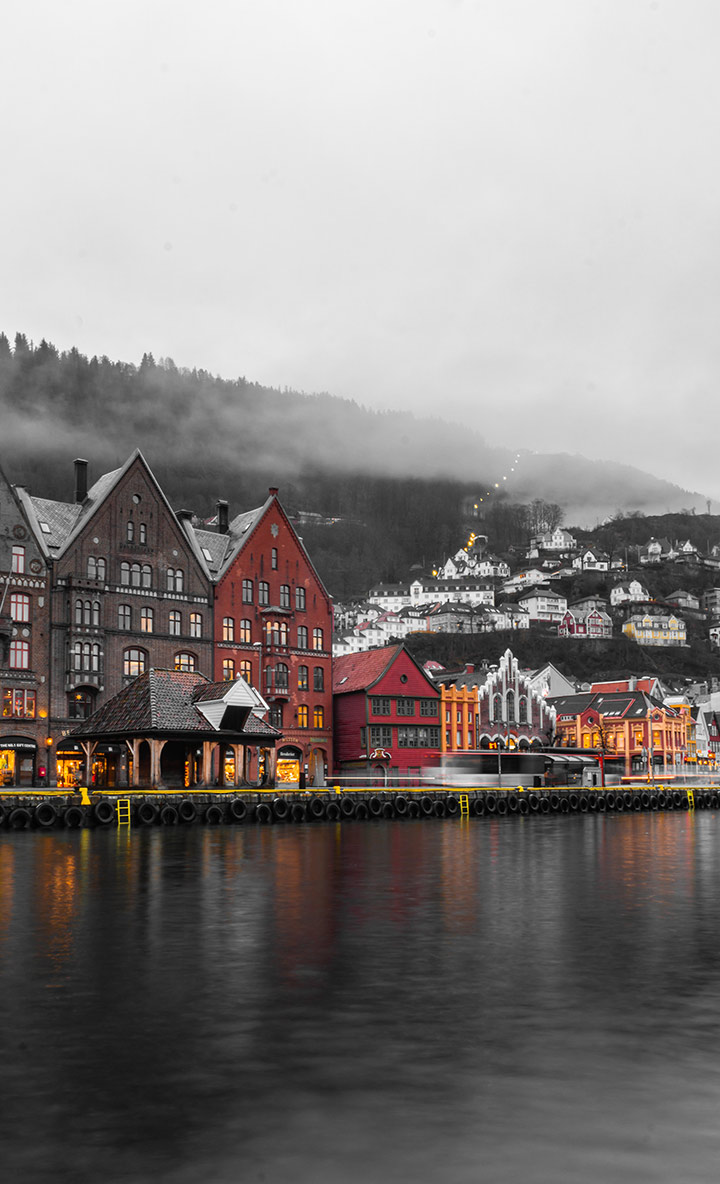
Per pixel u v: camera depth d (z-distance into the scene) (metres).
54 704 75.38
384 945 19.17
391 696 91.81
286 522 91.94
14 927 21.27
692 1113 10.32
